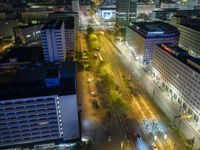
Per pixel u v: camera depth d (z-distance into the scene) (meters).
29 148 124.06
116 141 131.88
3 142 121.69
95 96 179.88
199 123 139.75
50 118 120.75
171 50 180.62
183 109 159.88
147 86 198.62
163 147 127.38
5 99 111.62
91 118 152.62
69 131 127.12
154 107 165.62
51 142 127.06
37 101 114.94
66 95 115.69
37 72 147.50
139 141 132.12
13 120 116.31
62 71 147.75
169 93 181.38
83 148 123.06
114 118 152.62
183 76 156.25
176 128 142.38
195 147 126.56
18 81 131.62
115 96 168.12
